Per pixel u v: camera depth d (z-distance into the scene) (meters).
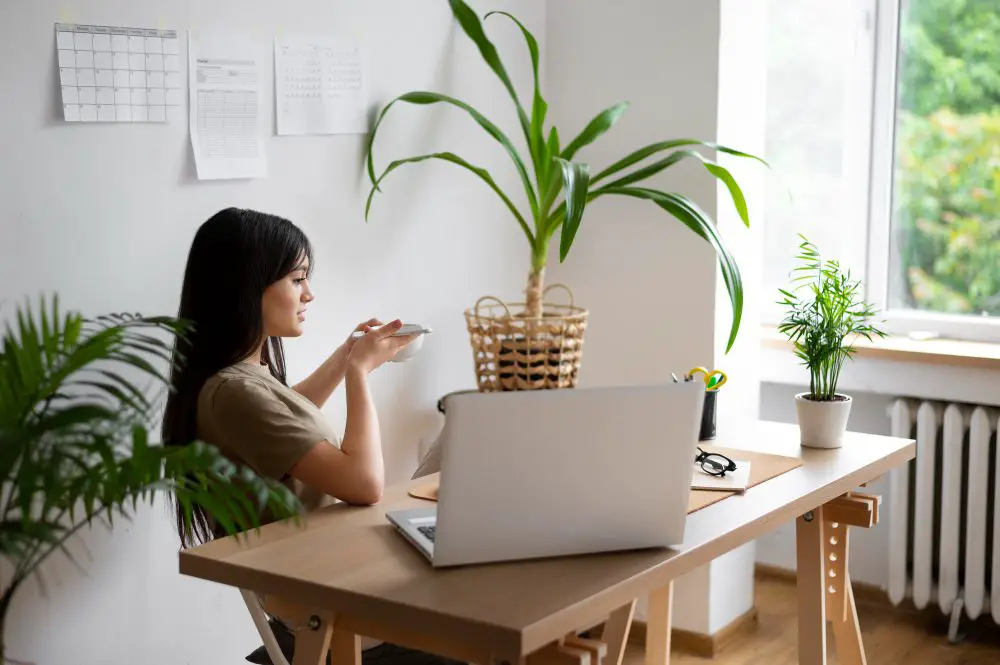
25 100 2.11
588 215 3.33
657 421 1.72
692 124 3.12
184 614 2.49
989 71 3.38
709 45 3.07
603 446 1.71
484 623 1.52
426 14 2.95
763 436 2.65
